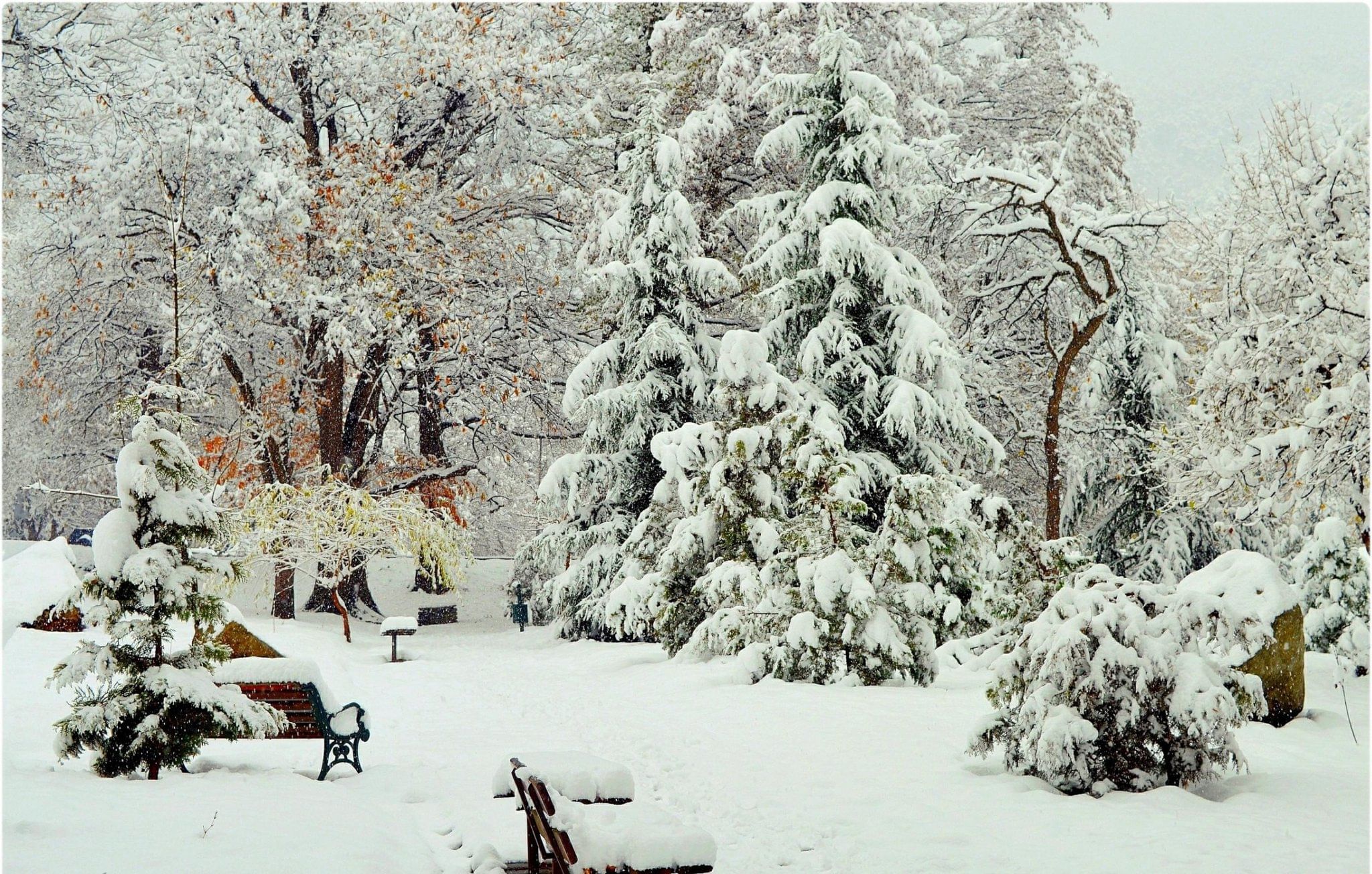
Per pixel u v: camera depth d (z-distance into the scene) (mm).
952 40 37812
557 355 33125
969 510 12492
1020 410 29297
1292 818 7980
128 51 31406
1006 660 9500
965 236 26734
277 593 28578
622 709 13164
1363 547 16219
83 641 8727
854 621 14562
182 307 26578
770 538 17203
